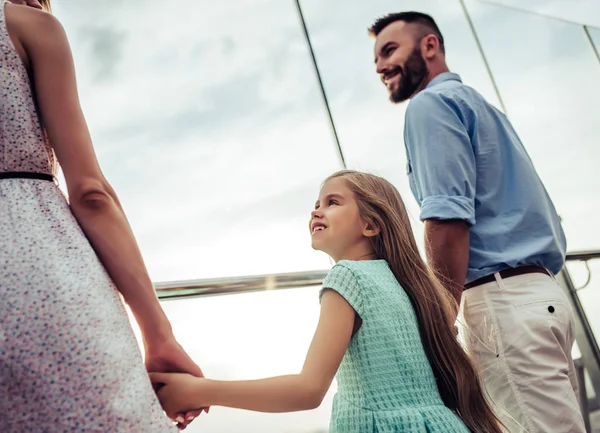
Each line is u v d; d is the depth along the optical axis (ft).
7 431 2.15
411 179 5.15
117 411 2.22
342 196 4.26
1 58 2.61
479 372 4.40
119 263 2.67
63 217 2.53
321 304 3.59
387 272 3.98
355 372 3.51
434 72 6.04
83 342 2.26
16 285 2.27
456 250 4.35
